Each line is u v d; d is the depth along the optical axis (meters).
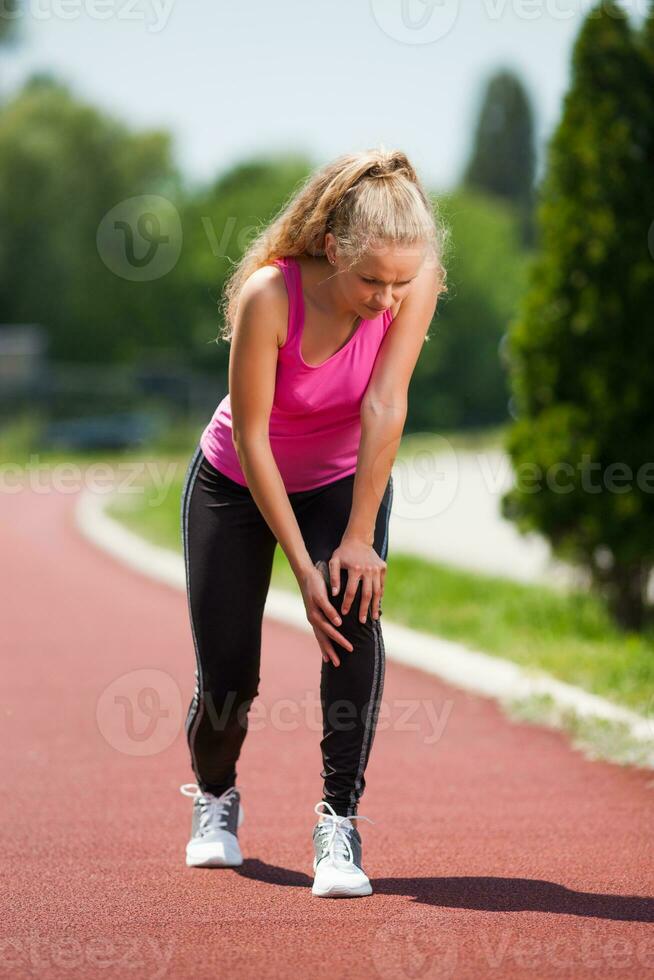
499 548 43.25
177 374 134.00
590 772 14.92
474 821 12.95
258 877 11.07
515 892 10.55
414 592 29.81
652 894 10.48
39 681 20.86
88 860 11.63
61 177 140.75
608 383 23.66
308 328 9.92
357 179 9.55
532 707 17.72
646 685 18.08
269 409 10.08
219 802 11.53
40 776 14.97
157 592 32.00
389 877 11.05
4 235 141.25
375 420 10.07
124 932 9.59
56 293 145.25
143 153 143.62
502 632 23.75
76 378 116.81
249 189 152.75
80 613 28.42
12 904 10.34
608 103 23.58
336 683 10.37
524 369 24.45
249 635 10.61
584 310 23.72
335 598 10.12
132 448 101.88
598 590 25.06
